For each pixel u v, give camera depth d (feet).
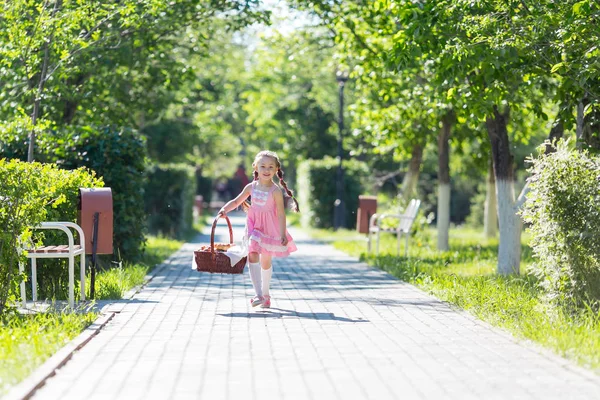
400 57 62.18
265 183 51.31
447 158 111.55
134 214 79.71
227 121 290.35
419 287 64.18
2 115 81.92
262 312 50.01
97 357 35.70
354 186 180.96
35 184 45.50
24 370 31.68
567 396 28.96
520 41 56.65
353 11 98.58
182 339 40.16
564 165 45.75
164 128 196.34
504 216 74.64
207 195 327.06
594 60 54.24
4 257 45.09
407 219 99.55
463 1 58.59
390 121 109.91
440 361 34.96
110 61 92.02
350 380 31.32
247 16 97.71
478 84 66.59
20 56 70.38
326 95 196.13
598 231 44.32
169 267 84.43
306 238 153.69
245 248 51.39
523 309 47.93
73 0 70.38
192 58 117.39
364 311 50.65
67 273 57.72
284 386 30.35
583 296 45.03
